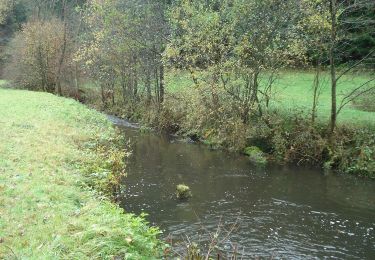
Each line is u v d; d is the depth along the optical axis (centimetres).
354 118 2162
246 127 2319
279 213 1391
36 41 4453
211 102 2488
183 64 2470
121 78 3662
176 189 1584
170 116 2867
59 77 4366
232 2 2292
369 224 1312
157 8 2988
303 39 2142
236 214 1368
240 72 2269
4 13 5822
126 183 1673
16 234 679
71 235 688
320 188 1678
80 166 1238
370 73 2747
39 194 888
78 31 4562
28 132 1584
